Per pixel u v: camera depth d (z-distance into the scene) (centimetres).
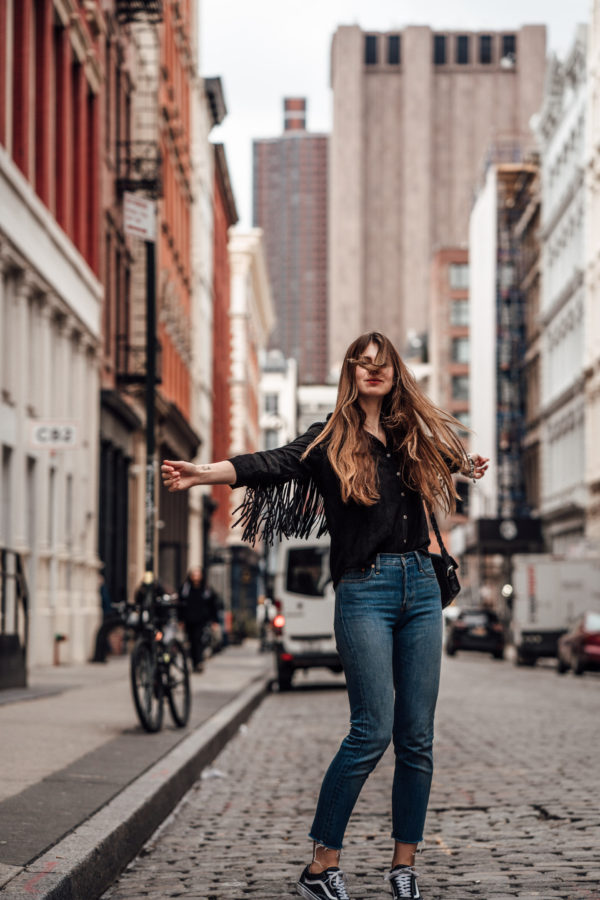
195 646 3259
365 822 1028
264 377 15925
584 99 7294
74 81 3556
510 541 8062
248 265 10806
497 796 1153
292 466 651
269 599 5956
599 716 2105
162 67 5294
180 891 759
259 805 1133
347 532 643
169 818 1047
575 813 1047
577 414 7525
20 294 2777
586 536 7194
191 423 6662
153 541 1814
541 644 4966
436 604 652
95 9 3669
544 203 8581
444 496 654
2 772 1057
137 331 4653
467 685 3183
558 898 729
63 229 3331
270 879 795
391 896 739
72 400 3469
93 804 897
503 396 9700
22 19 2875
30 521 2970
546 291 8544
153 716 1500
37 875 664
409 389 653
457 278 14025
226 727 1684
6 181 2623
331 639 3089
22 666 2105
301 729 1956
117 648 3916
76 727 1484
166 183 5550
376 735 638
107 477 3956
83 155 3578
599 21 6894
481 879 786
